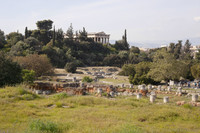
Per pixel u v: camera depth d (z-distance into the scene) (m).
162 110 15.66
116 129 10.16
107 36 163.25
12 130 9.41
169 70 46.19
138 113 14.91
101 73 83.25
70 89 31.33
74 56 107.56
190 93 32.03
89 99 19.23
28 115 12.55
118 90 33.66
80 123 11.41
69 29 130.38
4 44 99.00
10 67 29.14
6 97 16.84
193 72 60.06
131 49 140.38
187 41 128.75
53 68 61.19
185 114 14.96
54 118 12.48
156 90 34.69
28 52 79.56
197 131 11.43
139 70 55.84
